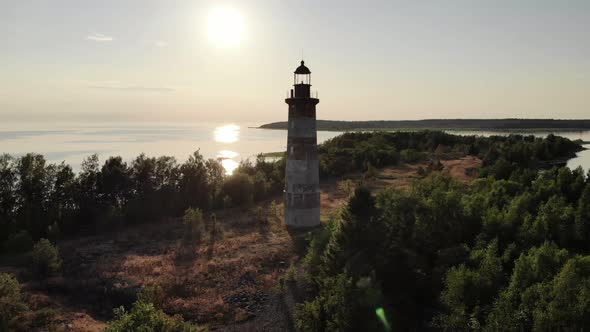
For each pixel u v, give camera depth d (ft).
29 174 205.26
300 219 181.06
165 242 174.60
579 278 82.94
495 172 264.93
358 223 110.22
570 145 531.50
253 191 259.80
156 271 139.64
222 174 268.62
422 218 125.08
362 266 102.47
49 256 141.28
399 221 125.29
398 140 543.80
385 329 90.07
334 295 94.89
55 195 209.87
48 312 112.37
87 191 218.18
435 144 526.57
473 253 106.42
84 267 146.61
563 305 75.87
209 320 113.19
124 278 134.82
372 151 394.52
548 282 83.87
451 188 182.80
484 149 496.64
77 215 203.31
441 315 88.38
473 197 155.43
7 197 194.49
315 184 181.88
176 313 115.85
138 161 242.37
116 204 225.15
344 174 342.23
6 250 164.25
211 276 135.44
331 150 413.80
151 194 229.66
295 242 163.32
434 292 103.04
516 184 189.67
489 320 79.66
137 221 213.87
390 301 95.76
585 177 206.90
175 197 237.04
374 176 314.14
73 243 177.78
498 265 97.66
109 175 223.10
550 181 187.01
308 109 176.86
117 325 82.64
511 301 84.33
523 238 119.55
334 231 124.57
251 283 131.44
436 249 118.52
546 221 125.70
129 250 165.68
